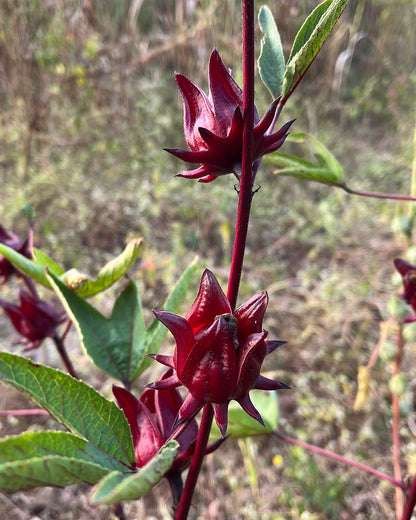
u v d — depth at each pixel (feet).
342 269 2.15
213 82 0.47
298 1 2.62
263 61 0.58
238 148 0.45
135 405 0.52
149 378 1.64
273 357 1.75
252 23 0.41
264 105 2.63
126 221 2.28
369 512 1.34
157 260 2.04
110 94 2.82
